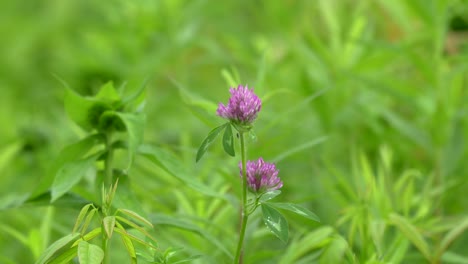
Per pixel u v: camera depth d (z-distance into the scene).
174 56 1.78
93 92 1.77
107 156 1.02
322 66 1.57
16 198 1.04
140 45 1.85
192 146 1.57
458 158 1.29
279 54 1.75
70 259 0.92
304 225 1.15
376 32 1.77
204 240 1.11
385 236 1.14
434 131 1.30
